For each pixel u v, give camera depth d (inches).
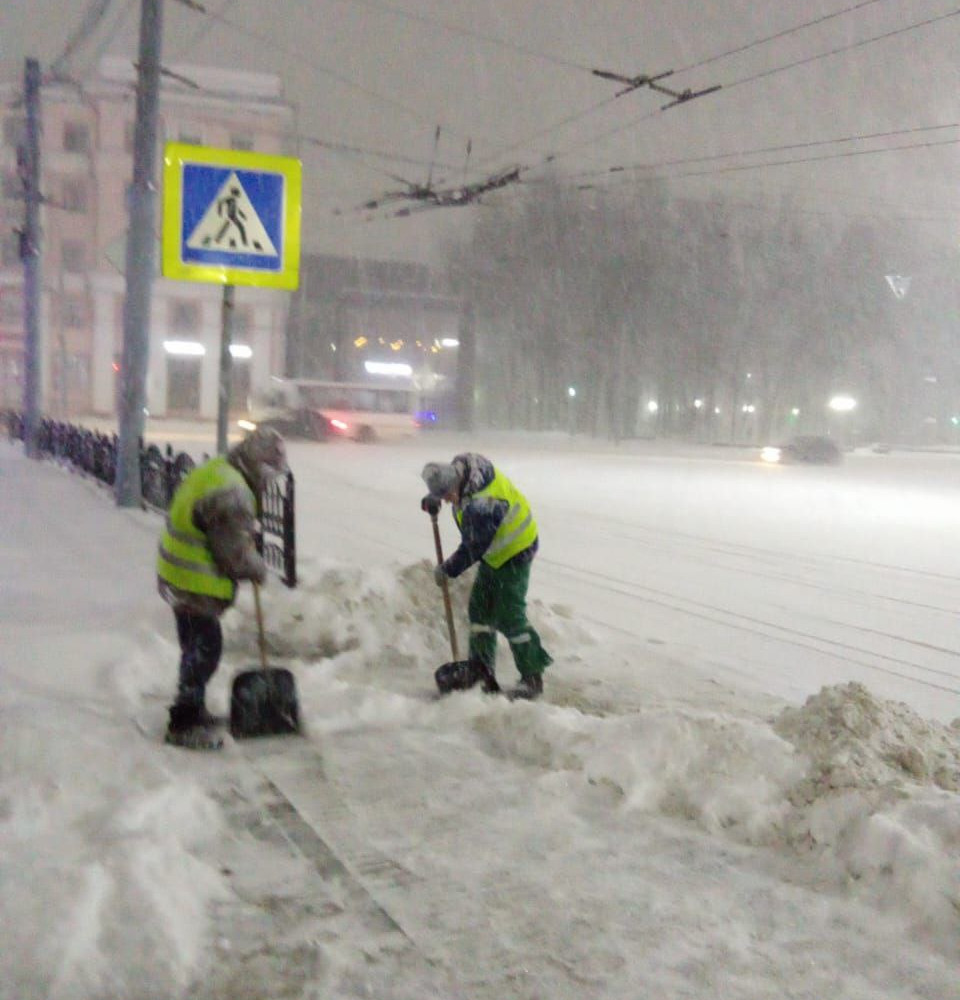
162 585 171.3
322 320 2389.3
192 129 1936.5
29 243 845.8
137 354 499.8
